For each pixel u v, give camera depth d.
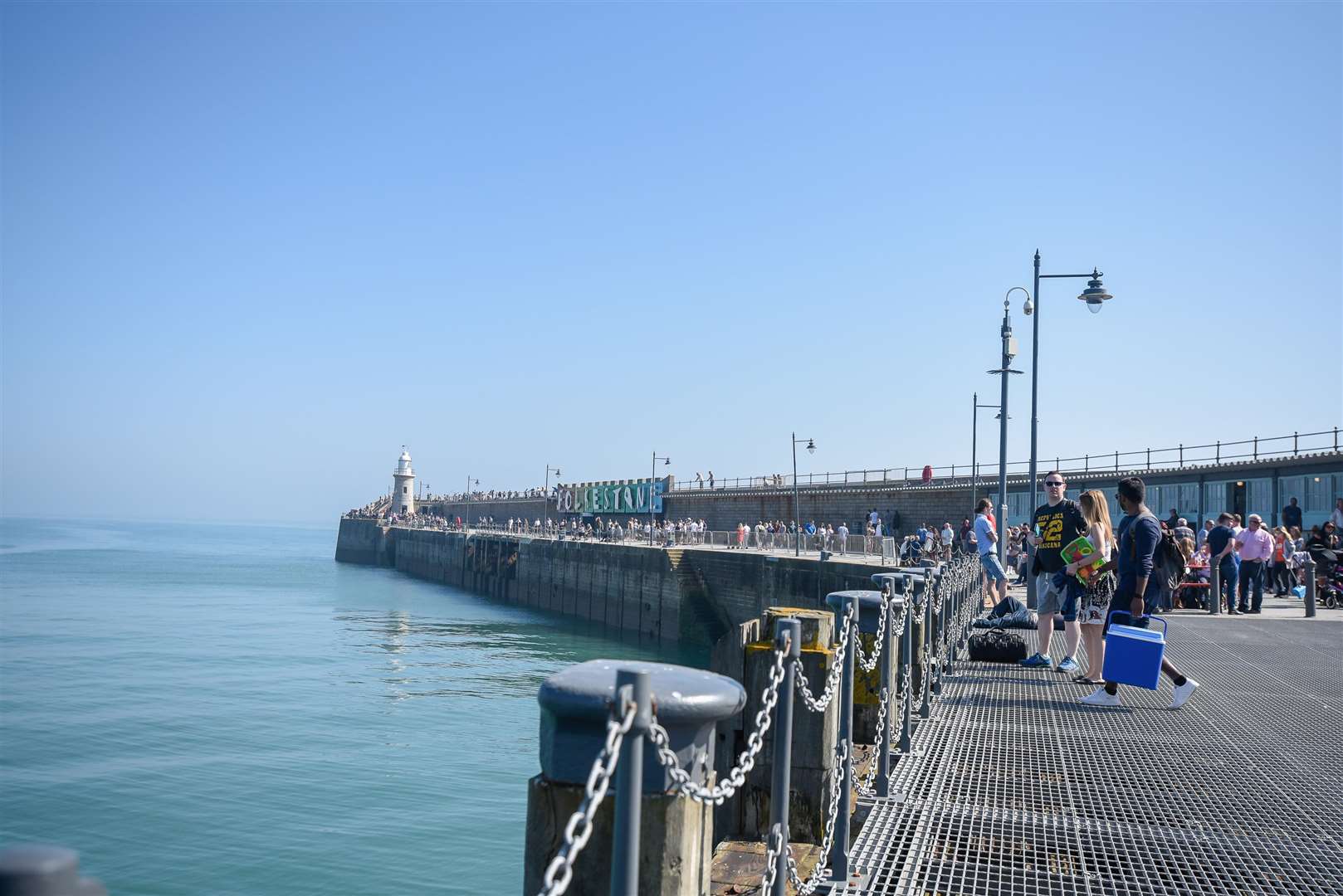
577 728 3.15
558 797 3.14
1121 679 9.56
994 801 6.48
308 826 17.70
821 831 5.93
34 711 27.31
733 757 6.09
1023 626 15.82
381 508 150.88
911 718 8.54
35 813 18.14
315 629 51.56
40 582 82.12
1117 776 7.15
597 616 63.59
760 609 46.28
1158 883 5.11
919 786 6.79
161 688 31.67
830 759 5.98
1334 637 16.38
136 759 22.27
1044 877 5.18
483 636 52.34
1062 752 7.82
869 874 5.17
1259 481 33.59
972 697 10.16
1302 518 31.28
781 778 3.80
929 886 5.03
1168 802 6.53
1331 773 7.29
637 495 87.94
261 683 33.22
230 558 143.38
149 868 15.53
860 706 7.95
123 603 63.41
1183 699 9.71
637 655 47.66
